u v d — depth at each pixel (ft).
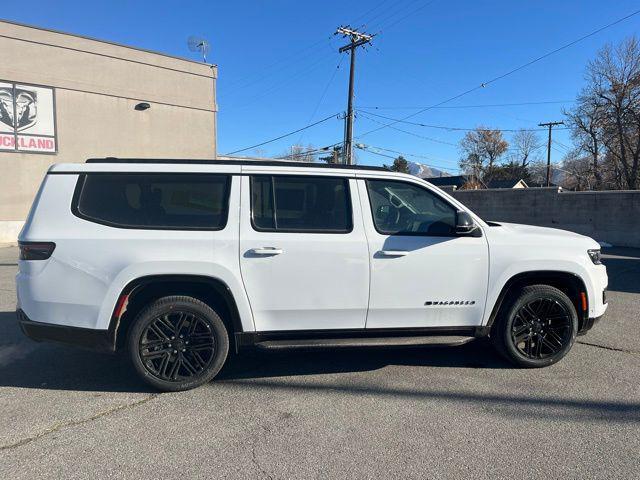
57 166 12.90
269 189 13.33
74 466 9.43
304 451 10.00
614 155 135.85
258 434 10.71
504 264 14.11
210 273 12.61
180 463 9.54
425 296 13.82
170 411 11.84
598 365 15.05
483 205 68.80
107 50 61.77
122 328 12.95
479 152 256.52
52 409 11.93
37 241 12.28
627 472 9.24
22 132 55.26
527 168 253.65
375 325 13.80
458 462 9.59
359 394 12.88
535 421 11.32
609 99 126.41
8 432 10.75
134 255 12.34
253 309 13.05
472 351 16.51
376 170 14.15
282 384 13.56
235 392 13.00
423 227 14.05
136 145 65.21
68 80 58.54
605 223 54.80
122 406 12.11
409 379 13.93
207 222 12.95
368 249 13.41
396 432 10.79
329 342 13.37
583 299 14.71
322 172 13.69
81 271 12.26
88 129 60.59
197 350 13.03
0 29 53.01
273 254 12.94
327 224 13.48
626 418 11.47
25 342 17.26
